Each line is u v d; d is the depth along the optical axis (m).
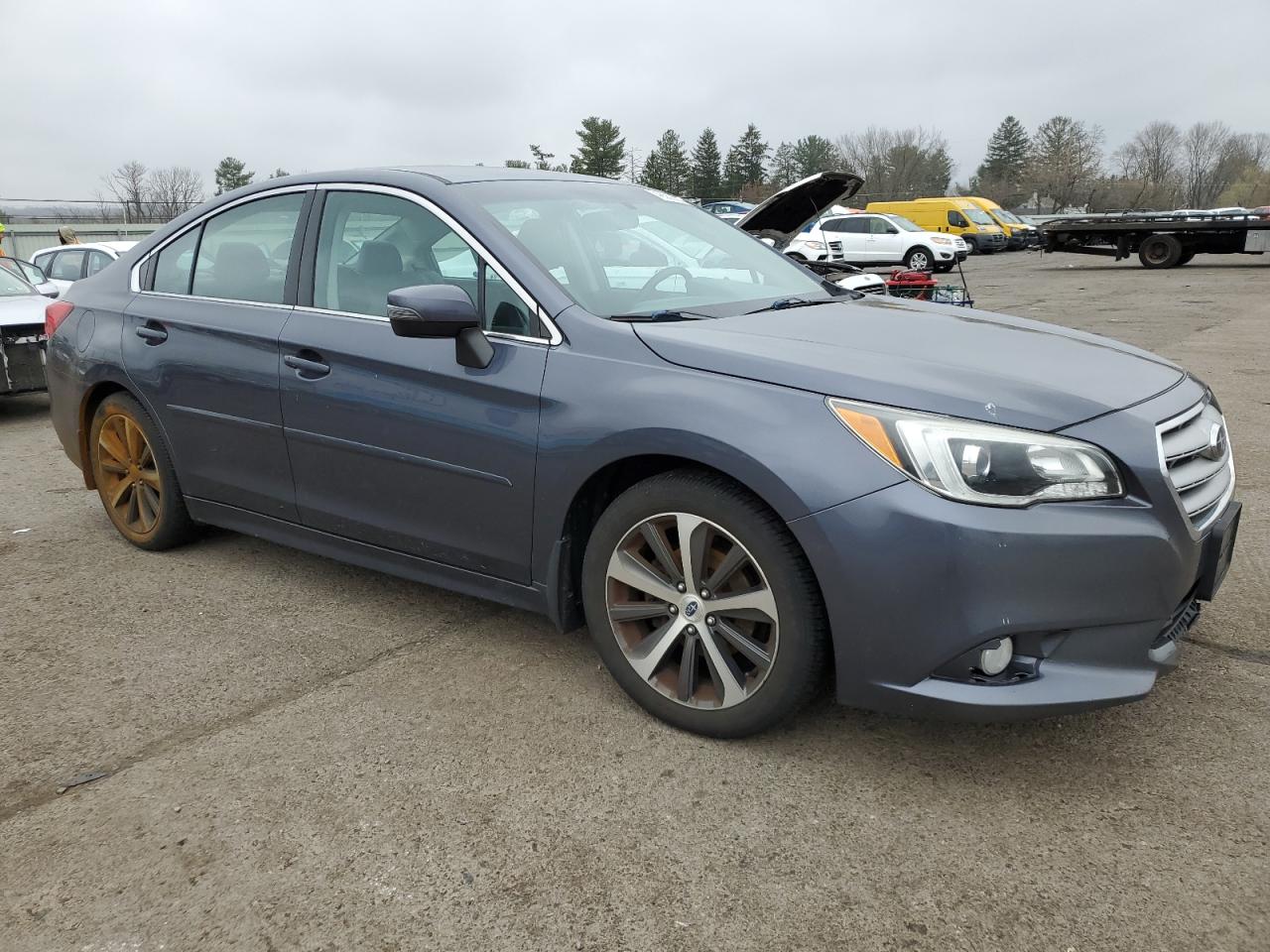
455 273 3.18
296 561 4.32
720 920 2.11
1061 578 2.31
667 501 2.70
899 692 2.43
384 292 3.34
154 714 3.00
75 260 13.14
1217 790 2.52
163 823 2.46
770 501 2.47
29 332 7.74
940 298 9.32
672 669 2.87
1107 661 2.40
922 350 2.74
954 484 2.33
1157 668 2.46
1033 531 2.29
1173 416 2.57
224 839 2.39
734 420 2.54
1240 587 3.83
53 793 2.59
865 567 2.38
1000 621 2.32
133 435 4.30
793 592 2.52
